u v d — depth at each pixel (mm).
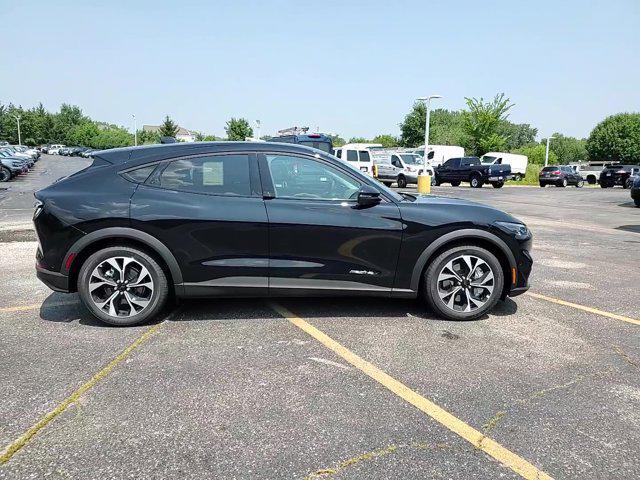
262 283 4090
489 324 4266
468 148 49375
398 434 2559
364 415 2738
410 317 4410
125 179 4074
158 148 4215
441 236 4184
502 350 3686
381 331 4047
